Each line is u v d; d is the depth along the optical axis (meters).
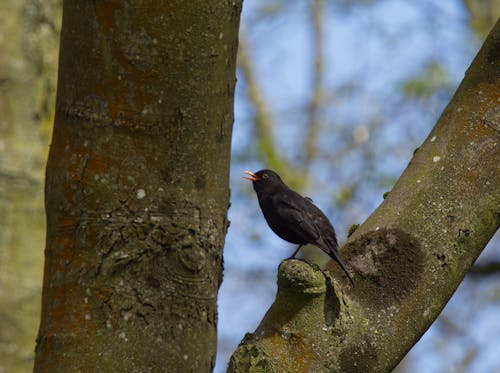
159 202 5.53
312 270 6.38
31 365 10.15
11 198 10.45
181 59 5.49
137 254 5.46
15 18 10.89
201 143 5.62
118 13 5.45
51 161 5.71
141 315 5.41
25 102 10.80
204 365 5.59
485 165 7.07
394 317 6.54
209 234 5.64
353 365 6.37
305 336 6.38
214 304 5.71
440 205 6.94
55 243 5.58
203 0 5.50
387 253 6.75
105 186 5.50
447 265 6.78
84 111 5.53
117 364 5.32
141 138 5.52
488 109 7.25
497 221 7.02
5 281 10.21
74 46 5.57
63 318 5.43
